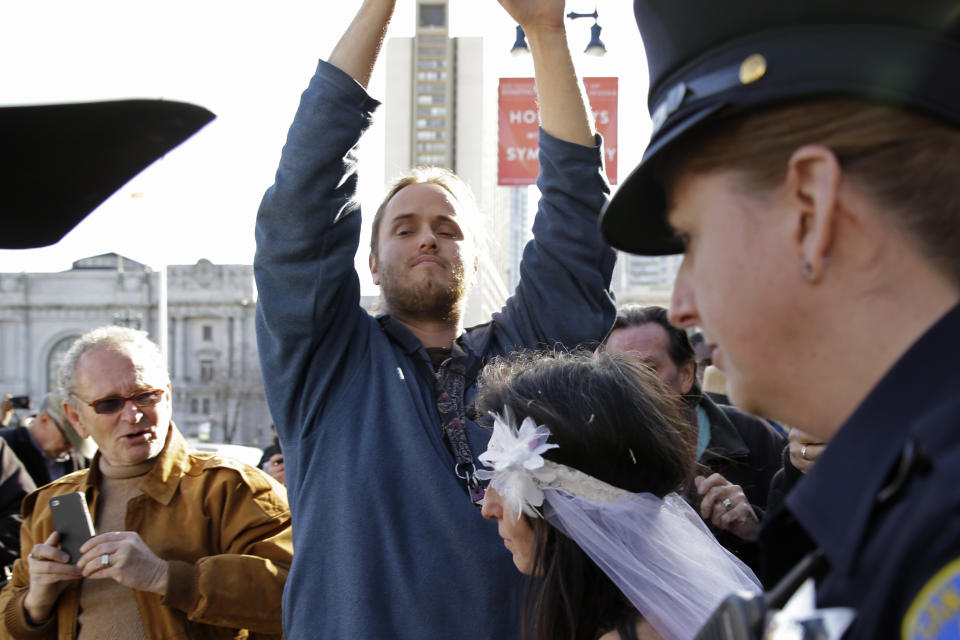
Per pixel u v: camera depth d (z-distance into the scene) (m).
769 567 0.81
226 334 69.69
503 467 1.46
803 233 0.71
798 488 0.70
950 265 0.67
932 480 0.57
